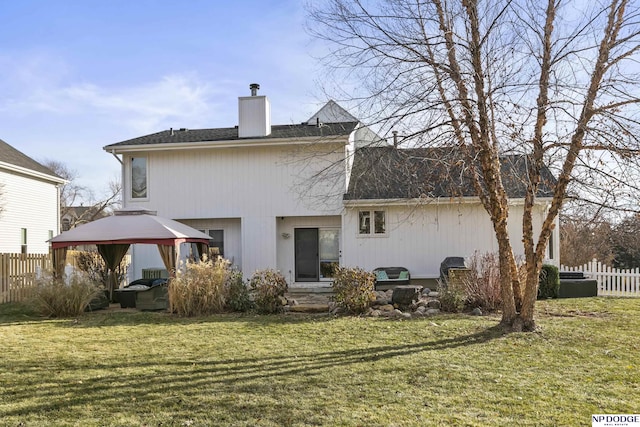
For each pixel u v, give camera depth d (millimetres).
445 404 5492
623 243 12680
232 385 6301
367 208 18172
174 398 5824
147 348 8656
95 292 13469
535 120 8867
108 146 18828
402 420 5008
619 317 10984
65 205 53031
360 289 12086
